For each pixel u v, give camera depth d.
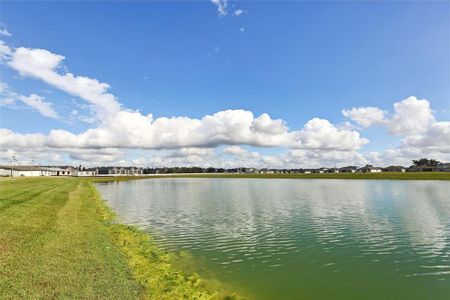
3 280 13.55
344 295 17.22
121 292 14.10
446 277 19.91
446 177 140.00
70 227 26.12
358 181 139.62
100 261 17.86
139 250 23.25
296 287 18.14
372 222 37.81
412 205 53.03
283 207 51.69
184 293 15.57
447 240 28.98
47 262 16.30
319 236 30.52
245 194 76.88
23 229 22.58
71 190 66.12
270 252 25.08
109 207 51.12
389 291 17.80
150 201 61.28
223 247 26.36
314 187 101.50
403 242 28.31
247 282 18.66
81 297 12.86
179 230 33.03
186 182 154.00
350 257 23.84
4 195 41.72
